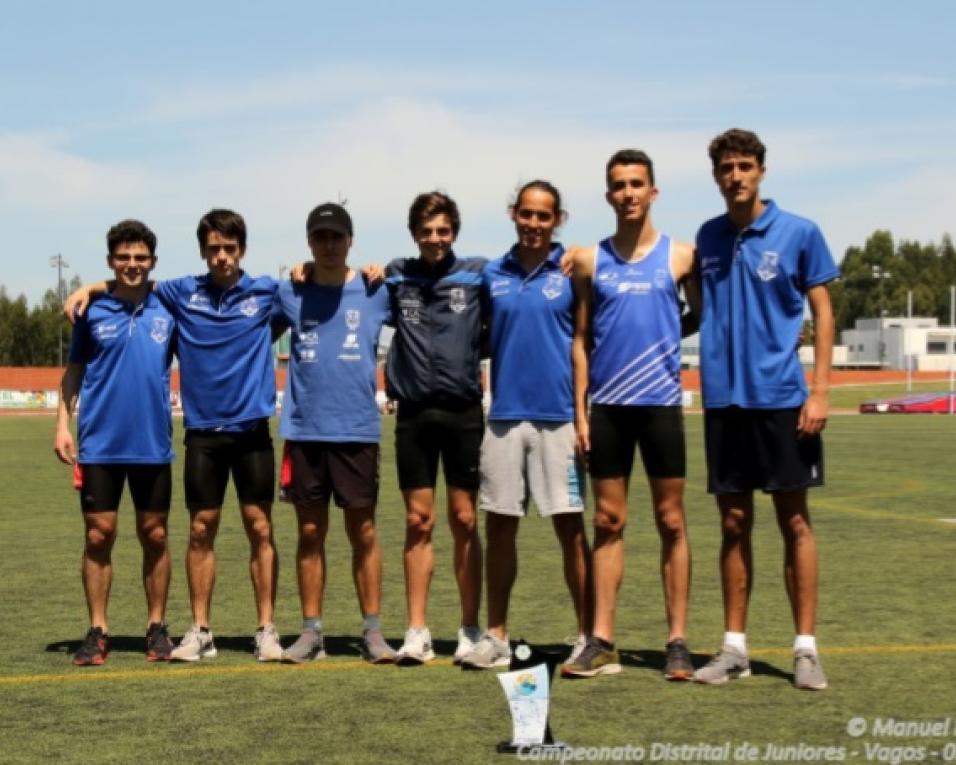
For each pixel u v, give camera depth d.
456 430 6.65
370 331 6.72
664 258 6.34
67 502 16.38
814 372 6.04
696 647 7.06
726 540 6.21
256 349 6.82
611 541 6.37
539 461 6.53
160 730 5.30
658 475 6.30
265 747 5.04
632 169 6.25
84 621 8.01
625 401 6.27
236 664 6.65
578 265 6.46
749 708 5.57
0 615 8.23
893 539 12.09
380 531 12.93
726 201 6.11
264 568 6.87
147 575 6.84
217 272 6.76
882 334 123.88
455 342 6.60
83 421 6.79
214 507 6.84
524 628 7.65
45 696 5.92
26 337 107.50
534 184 6.47
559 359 6.51
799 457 6.01
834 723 5.32
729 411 6.10
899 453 26.91
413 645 6.64
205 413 6.78
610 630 6.34
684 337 6.82
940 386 90.12
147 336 6.80
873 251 174.88
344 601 8.76
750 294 6.06
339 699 5.82
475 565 6.77
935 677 6.18
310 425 6.68
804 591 6.05
